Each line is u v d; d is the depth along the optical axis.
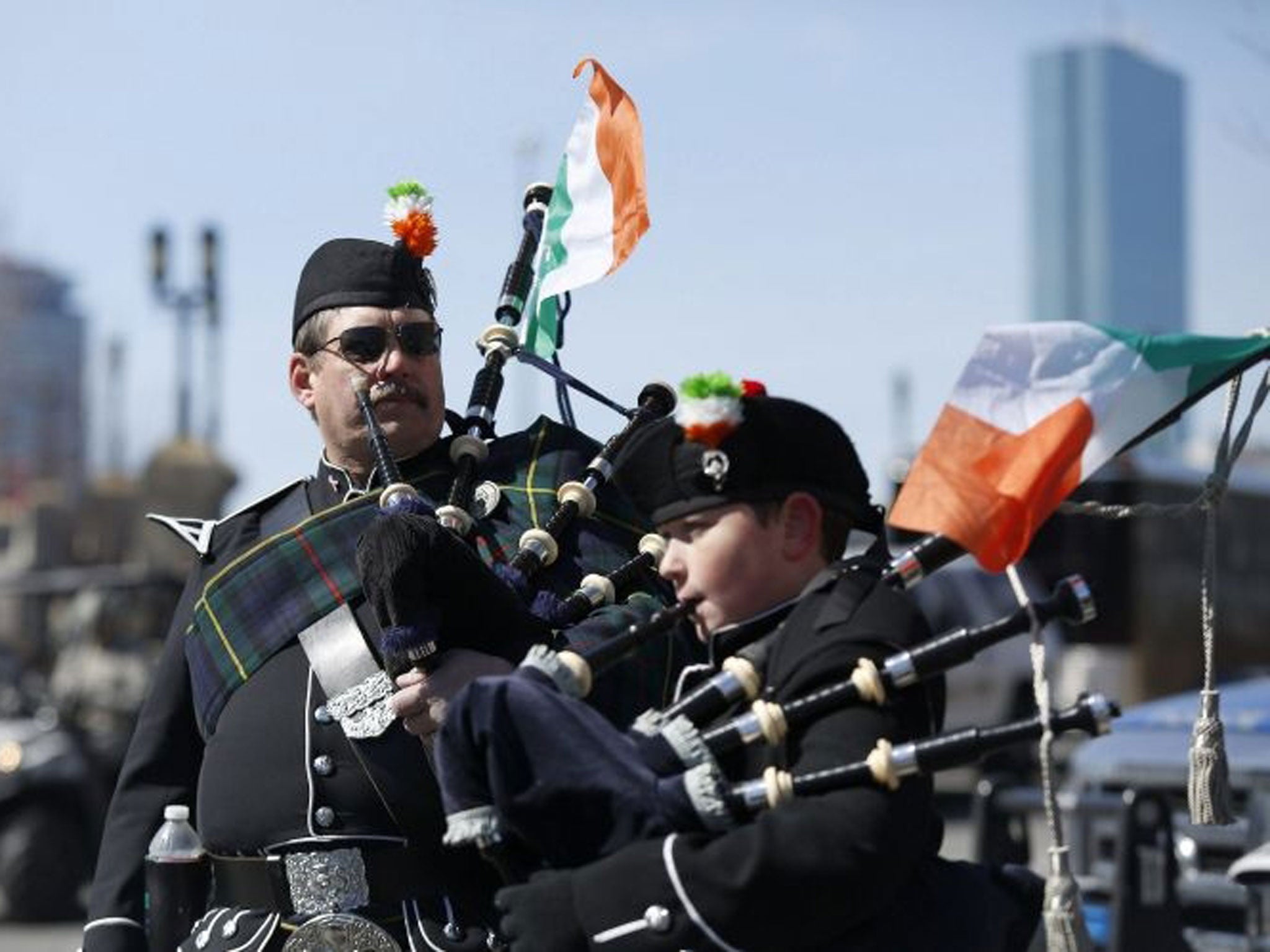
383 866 11.24
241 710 11.62
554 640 10.89
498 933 11.20
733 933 8.51
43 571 93.56
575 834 8.86
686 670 9.42
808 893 8.44
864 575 9.15
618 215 12.47
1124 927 19.50
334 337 11.98
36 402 151.12
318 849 11.29
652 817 8.70
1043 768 8.63
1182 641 61.97
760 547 9.22
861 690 8.70
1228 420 9.66
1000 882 9.52
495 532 11.78
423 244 11.98
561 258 12.57
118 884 12.15
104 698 38.09
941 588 52.38
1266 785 20.81
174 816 12.09
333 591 11.58
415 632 10.27
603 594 11.21
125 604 39.59
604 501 11.91
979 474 9.28
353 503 11.75
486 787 9.14
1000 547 9.21
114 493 96.56
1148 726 23.30
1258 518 66.44
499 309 12.66
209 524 12.48
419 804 11.20
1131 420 9.43
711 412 9.01
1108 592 60.69
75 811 36.19
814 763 8.69
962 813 49.03
